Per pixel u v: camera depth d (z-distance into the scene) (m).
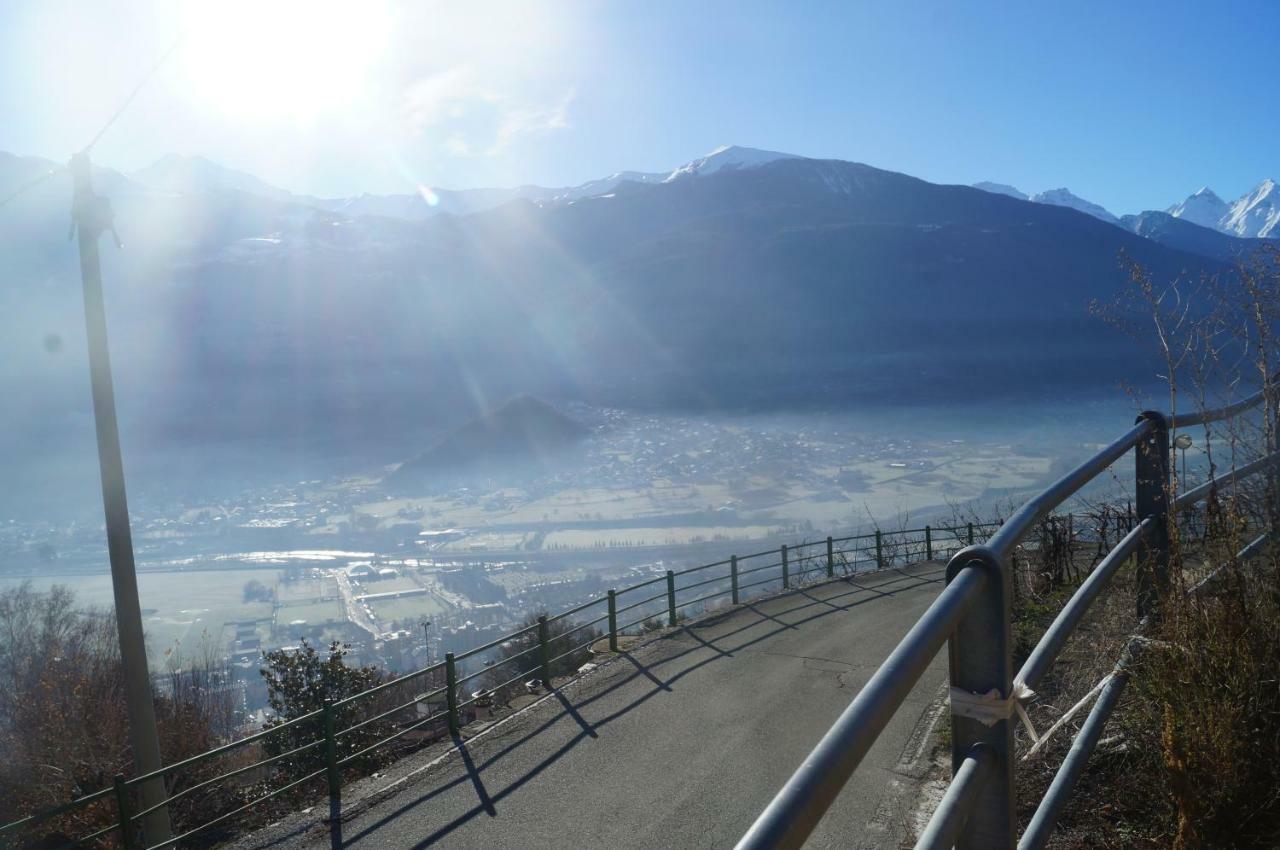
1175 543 3.42
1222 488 3.84
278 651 11.97
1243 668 3.05
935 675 9.90
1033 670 2.21
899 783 7.20
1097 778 4.06
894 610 15.46
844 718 1.18
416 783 8.37
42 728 12.59
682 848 6.65
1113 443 3.06
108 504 9.88
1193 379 3.56
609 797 7.66
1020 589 9.38
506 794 7.93
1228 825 2.94
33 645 15.37
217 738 13.88
